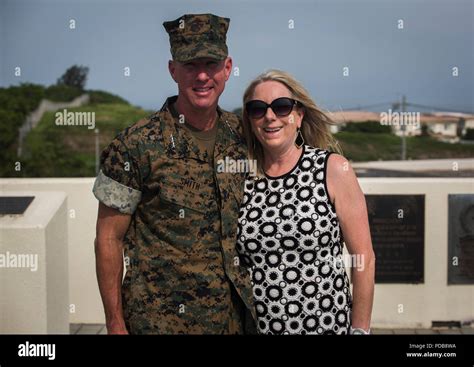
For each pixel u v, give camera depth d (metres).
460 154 18.97
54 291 4.01
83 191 5.15
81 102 19.92
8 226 3.77
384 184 5.05
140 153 2.56
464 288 5.13
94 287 5.18
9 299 3.79
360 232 2.60
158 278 2.63
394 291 5.11
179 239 2.61
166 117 2.64
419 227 5.09
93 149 17.92
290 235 2.54
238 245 2.64
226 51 2.60
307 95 2.69
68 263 4.75
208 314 2.63
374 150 19.00
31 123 18.30
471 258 5.11
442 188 5.07
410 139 19.81
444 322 5.13
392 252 5.10
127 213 2.63
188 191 2.61
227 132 2.72
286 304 2.57
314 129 2.83
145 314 2.64
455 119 20.12
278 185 2.62
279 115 2.58
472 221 5.09
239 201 2.65
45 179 5.24
